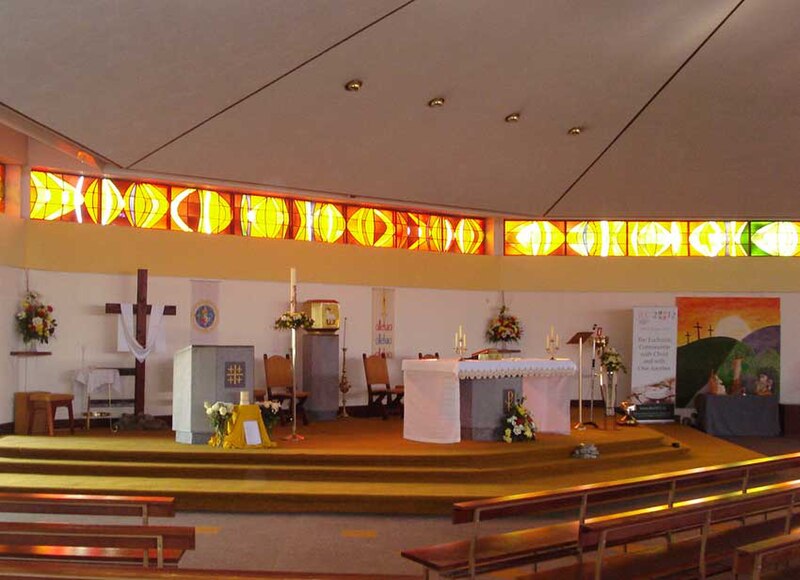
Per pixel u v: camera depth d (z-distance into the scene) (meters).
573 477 10.47
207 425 11.02
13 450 10.45
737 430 16.05
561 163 14.35
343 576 3.98
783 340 17.02
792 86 12.43
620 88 12.38
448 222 17.02
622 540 6.25
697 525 6.26
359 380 15.69
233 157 12.05
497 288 17.11
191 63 9.23
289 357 15.04
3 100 8.81
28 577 3.60
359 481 9.95
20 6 7.35
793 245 17.36
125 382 13.71
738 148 14.25
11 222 12.77
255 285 14.87
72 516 8.70
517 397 11.77
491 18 10.17
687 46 11.43
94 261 13.55
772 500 6.45
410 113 12.02
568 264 17.23
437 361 11.36
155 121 10.42
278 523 8.64
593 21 10.57
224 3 8.27
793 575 5.54
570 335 17.19
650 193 15.53
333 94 11.06
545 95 12.27
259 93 10.55
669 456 12.10
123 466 9.98
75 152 11.18
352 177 13.42
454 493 9.32
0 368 12.42
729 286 17.20
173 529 5.27
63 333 13.28
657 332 16.48
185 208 14.51
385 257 16.03
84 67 8.68
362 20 9.44
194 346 11.04
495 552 5.98
